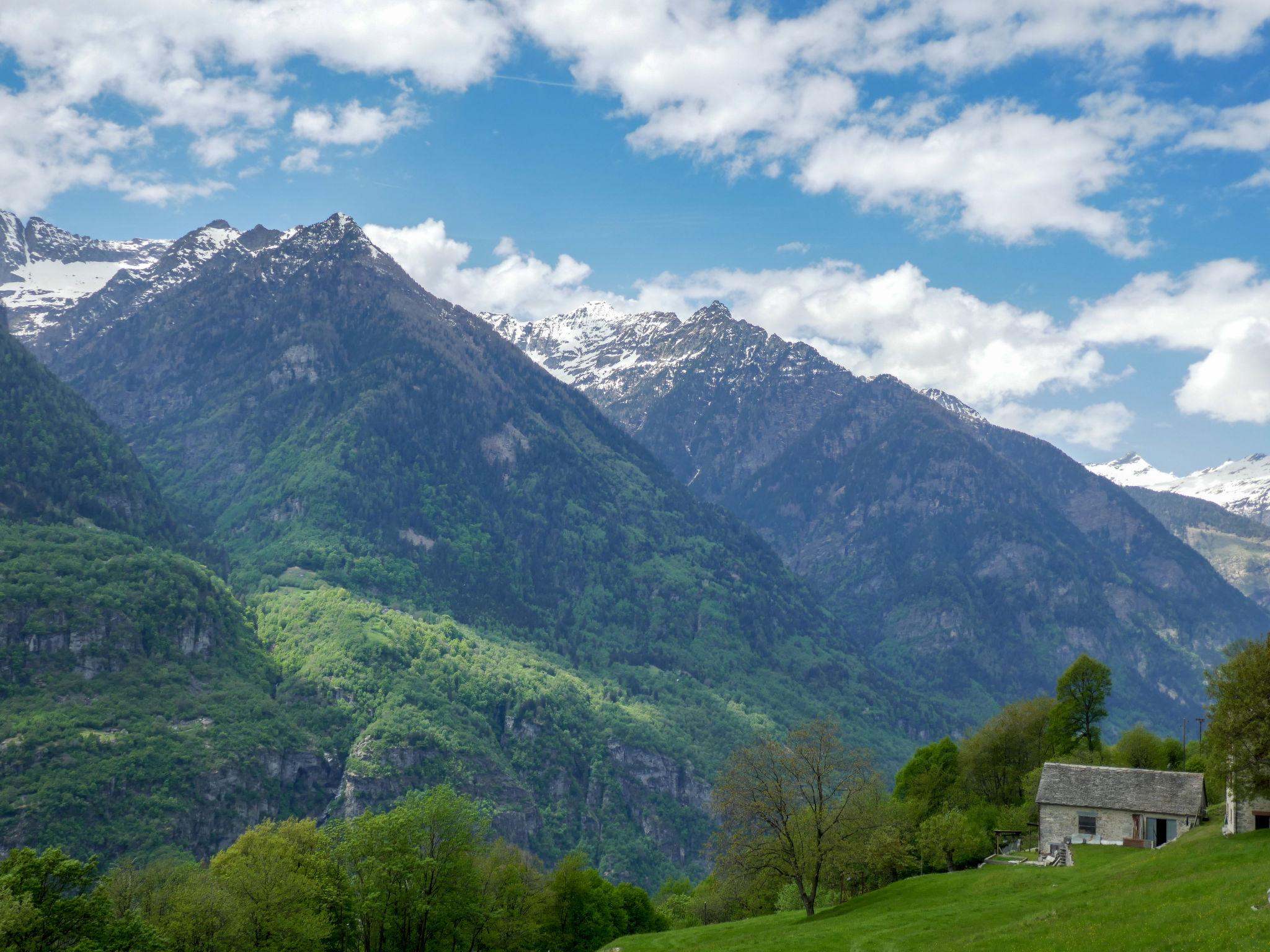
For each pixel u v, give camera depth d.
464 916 106.25
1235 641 93.75
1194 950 58.41
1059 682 158.88
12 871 74.81
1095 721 160.62
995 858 113.88
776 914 110.31
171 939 83.31
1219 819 106.75
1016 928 72.75
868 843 101.25
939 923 81.06
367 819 104.00
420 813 104.12
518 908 118.25
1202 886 70.12
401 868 99.00
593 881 137.62
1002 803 146.75
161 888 97.06
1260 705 85.69
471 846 105.44
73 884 77.12
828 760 102.31
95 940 75.88
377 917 100.56
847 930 84.00
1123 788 108.81
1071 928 68.75
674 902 166.88
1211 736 90.75
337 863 104.56
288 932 90.38
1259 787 86.25
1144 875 81.44
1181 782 107.75
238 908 89.62
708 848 105.00
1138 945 61.88
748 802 102.19
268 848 103.69
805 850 102.44
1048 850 109.25
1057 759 149.88
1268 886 65.25
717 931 100.06
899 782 167.50
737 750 104.94
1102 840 107.69
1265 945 55.47
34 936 73.81
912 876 111.50
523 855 137.50
